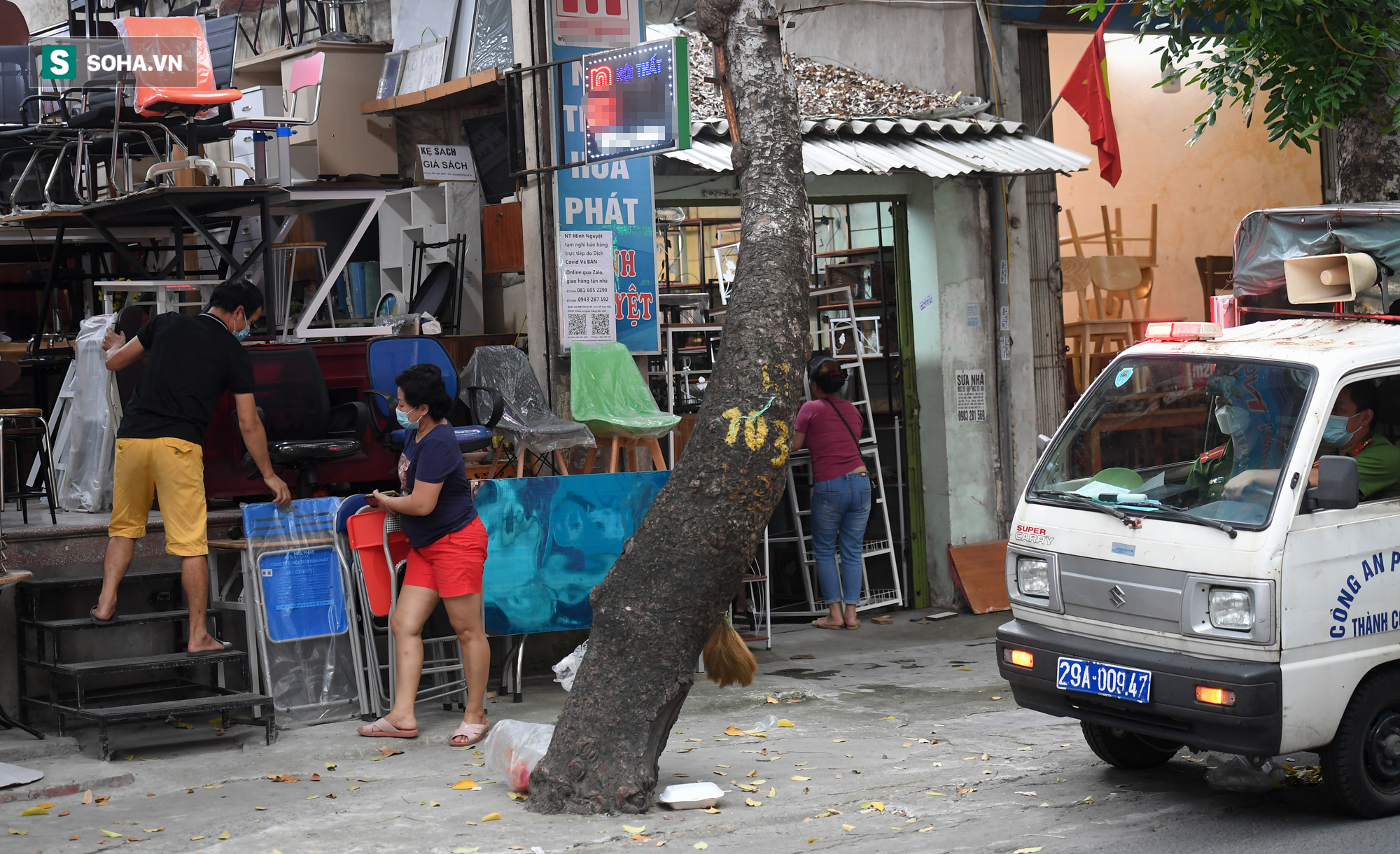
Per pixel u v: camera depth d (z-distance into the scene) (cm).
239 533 798
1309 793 625
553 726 653
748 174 636
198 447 727
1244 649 555
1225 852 535
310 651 781
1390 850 533
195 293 1120
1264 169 1406
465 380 906
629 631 593
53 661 730
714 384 608
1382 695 578
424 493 702
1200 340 648
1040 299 1210
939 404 1153
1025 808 605
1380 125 883
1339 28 866
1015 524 649
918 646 1023
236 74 1343
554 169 919
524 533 819
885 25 1242
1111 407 646
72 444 876
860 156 1027
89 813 604
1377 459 594
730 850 544
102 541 772
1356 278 654
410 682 731
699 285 1233
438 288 1107
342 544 781
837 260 1300
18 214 994
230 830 572
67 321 1220
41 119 1048
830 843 555
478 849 540
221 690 759
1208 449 607
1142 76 1488
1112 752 662
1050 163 1056
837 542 1091
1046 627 630
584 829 566
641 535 602
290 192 1026
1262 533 558
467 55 1148
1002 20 1170
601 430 901
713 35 643
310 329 1025
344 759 703
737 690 862
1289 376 596
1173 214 1485
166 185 905
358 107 1209
